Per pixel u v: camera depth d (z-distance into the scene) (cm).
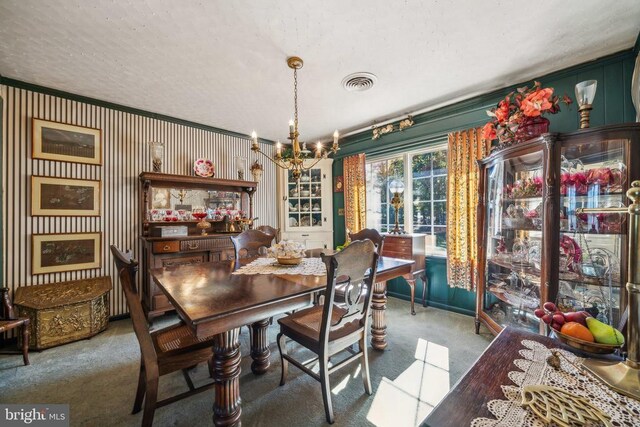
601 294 169
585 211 75
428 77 239
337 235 435
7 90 237
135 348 225
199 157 354
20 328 205
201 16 164
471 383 65
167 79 240
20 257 243
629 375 64
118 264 129
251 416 147
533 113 186
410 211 348
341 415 147
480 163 241
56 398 162
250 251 246
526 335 89
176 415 149
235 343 131
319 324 163
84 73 229
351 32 180
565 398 58
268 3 154
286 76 236
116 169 293
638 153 151
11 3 152
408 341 230
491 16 166
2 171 233
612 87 204
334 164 438
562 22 171
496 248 233
